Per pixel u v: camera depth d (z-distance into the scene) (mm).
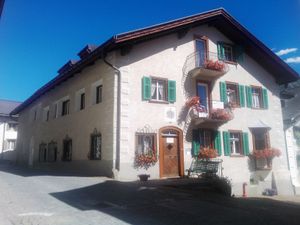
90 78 17812
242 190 17750
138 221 6617
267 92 20969
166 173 15828
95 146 16641
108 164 14906
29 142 28109
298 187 20406
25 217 6871
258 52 20422
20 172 18609
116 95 15203
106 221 6594
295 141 21719
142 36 15555
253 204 8945
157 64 16609
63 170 19625
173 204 8430
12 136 40688
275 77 21719
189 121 17078
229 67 19516
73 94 19812
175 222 6570
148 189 10875
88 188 11031
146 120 15672
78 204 8297
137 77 15852
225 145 18016
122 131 14906
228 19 19125
